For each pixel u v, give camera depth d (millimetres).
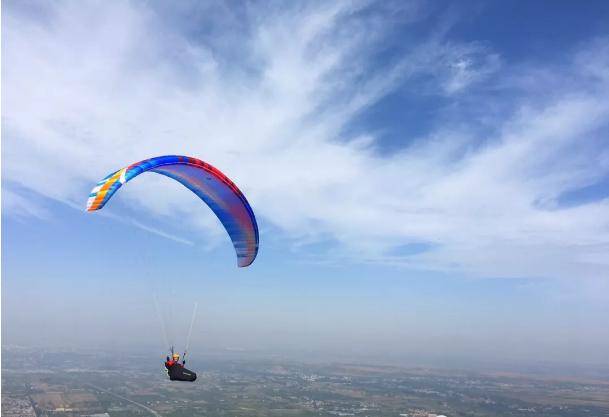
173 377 15297
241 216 19531
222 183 17828
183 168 17219
